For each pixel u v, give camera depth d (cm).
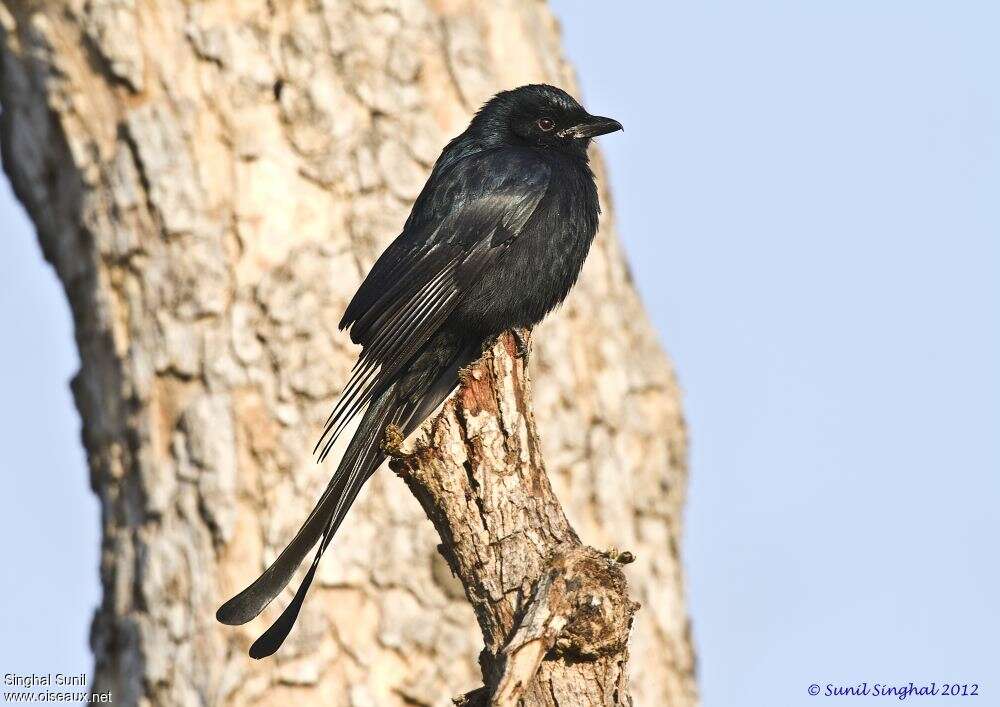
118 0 1414
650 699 1421
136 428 1361
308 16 1438
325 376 1346
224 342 1350
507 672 876
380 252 1389
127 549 1356
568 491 1414
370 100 1431
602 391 1476
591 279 1516
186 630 1302
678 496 1532
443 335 1278
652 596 1459
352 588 1311
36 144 1452
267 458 1327
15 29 1441
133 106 1406
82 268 1426
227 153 1397
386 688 1300
